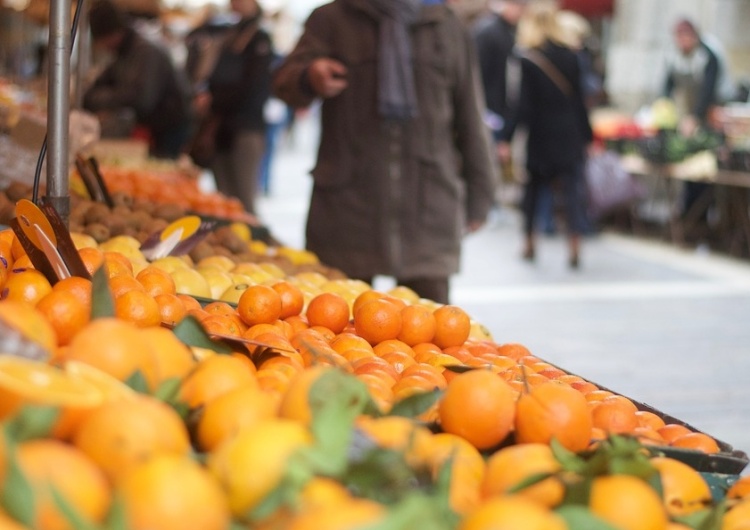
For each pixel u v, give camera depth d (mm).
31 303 2391
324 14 5219
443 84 5176
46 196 2975
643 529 1509
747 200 12633
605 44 22266
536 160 11289
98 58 12461
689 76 14156
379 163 5133
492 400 1869
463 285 10234
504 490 1629
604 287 10344
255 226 5395
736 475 2068
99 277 2012
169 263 3398
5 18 15180
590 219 13586
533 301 9555
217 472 1407
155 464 1305
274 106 17297
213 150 9305
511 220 15203
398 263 5160
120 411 1457
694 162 13094
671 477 1761
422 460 1486
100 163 6883
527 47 11148
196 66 11617
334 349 2688
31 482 1222
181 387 1808
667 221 13633
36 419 1410
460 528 1349
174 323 2588
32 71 14938
